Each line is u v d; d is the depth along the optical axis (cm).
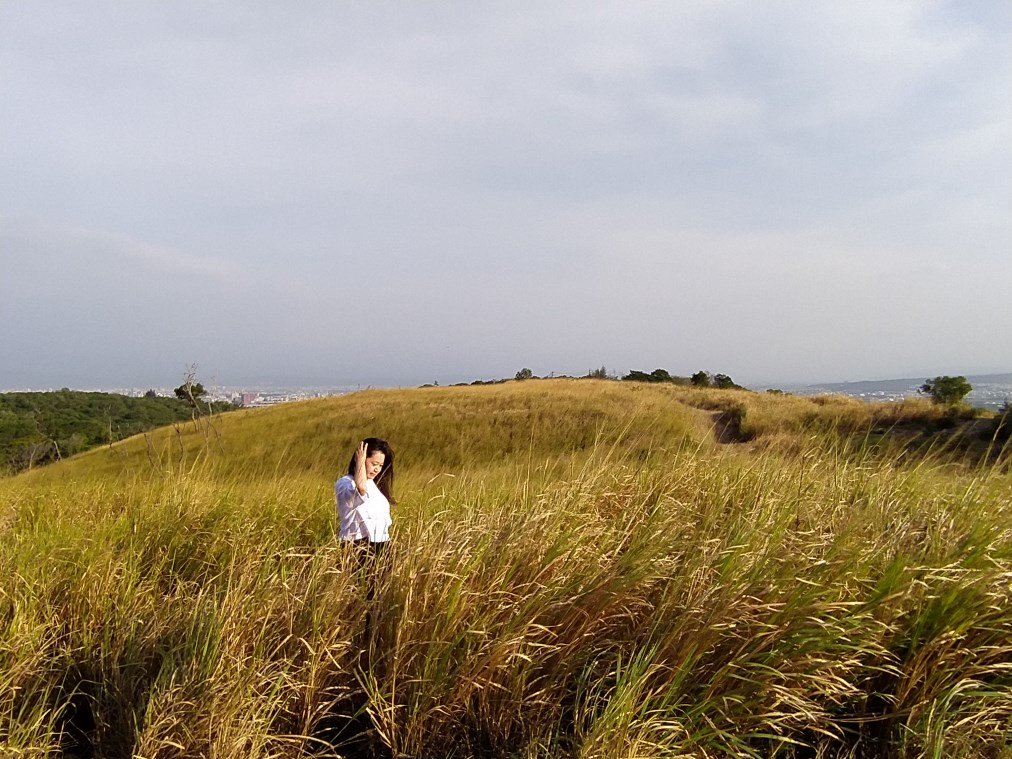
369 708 254
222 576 366
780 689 227
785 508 349
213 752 215
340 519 368
